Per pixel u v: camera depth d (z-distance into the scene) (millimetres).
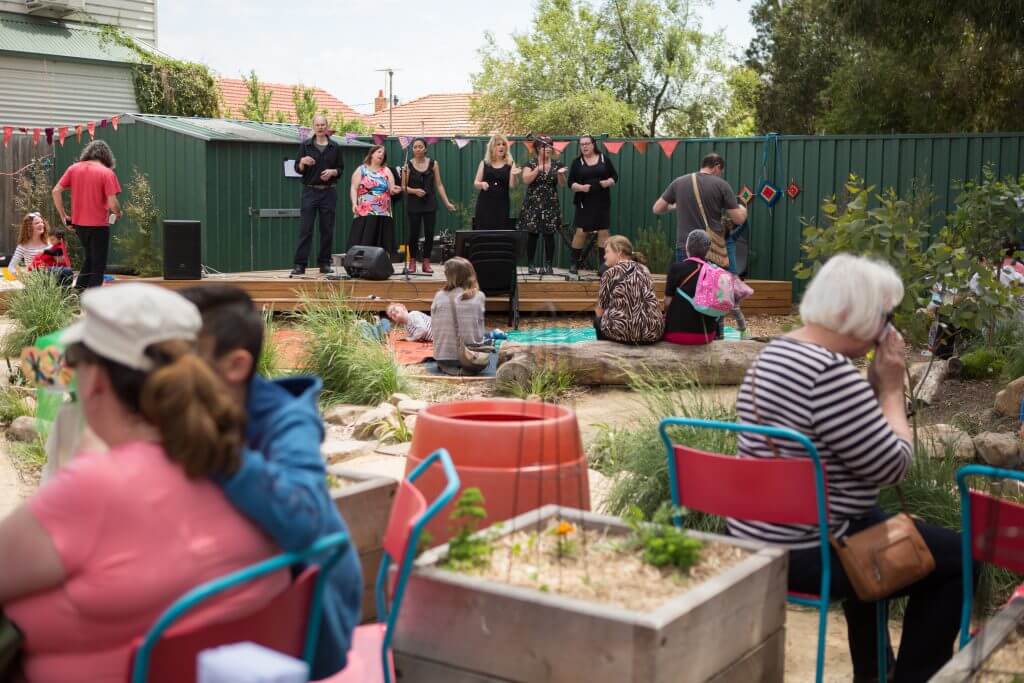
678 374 7680
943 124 19906
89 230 12320
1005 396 6758
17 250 13555
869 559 2910
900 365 3170
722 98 38062
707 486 3016
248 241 15547
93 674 1980
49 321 9289
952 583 3086
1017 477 2785
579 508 3393
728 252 11305
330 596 2260
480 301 8977
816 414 2959
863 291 3021
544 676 2414
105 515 1931
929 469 4504
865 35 15445
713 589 2500
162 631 1880
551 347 8273
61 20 23031
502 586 2482
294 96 39750
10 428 6707
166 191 15578
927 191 13211
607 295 8477
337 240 16609
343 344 8086
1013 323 8031
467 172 16703
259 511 2014
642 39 37281
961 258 5488
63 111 22531
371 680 2467
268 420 2238
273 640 2057
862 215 5480
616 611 2340
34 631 1979
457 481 2389
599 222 13258
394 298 12633
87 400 2023
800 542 3018
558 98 36031
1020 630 2777
